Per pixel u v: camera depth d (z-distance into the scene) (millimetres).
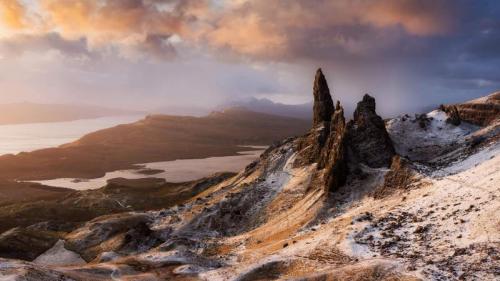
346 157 107938
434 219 60719
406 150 124688
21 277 51281
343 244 63156
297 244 72750
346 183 102312
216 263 77125
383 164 107250
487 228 51281
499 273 42094
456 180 72500
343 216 86250
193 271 70125
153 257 80812
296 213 102375
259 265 64000
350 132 115250
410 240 57500
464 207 59688
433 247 52875
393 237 60219
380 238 61406
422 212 65125
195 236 115438
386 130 127250
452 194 66750
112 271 69625
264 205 122188
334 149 114125
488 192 60312
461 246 50312
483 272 43188
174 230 121125
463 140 119812
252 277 61625
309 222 92188
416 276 45906
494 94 146250
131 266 74062
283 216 106062
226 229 116938
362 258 56469
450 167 87062
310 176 124438
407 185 84625
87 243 127438
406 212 67938
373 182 97938
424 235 57312
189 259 79250
